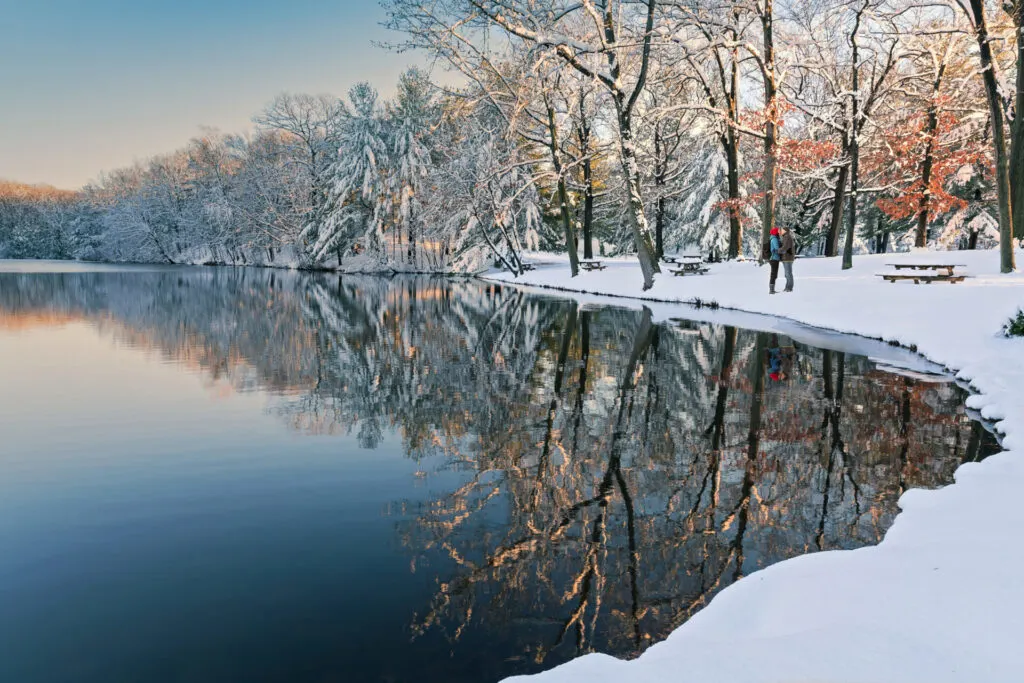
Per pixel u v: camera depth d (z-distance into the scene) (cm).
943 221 3850
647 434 716
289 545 466
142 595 395
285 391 1002
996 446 643
